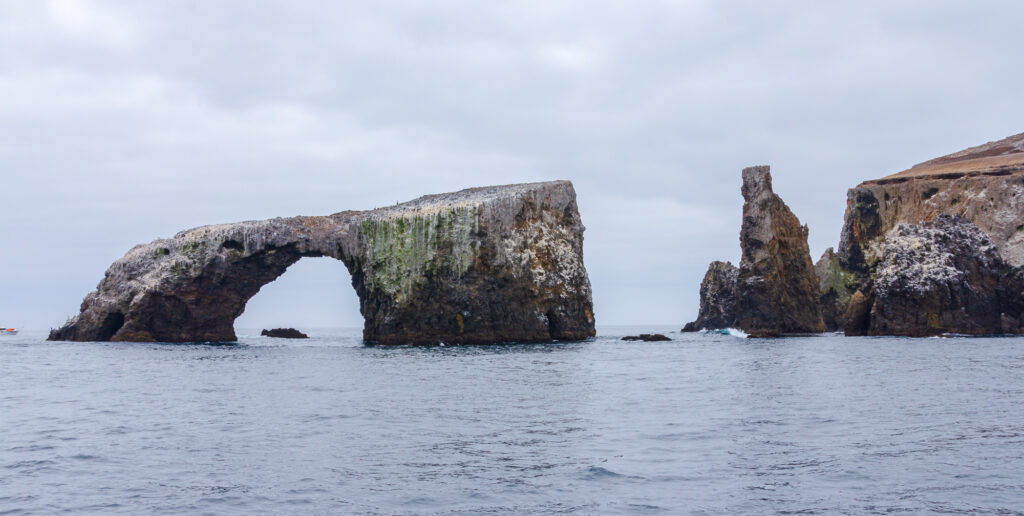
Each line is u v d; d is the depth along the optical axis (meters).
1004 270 104.81
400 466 21.61
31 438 26.89
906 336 101.75
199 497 18.73
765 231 116.75
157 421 30.56
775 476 19.88
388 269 96.38
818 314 125.25
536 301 97.19
